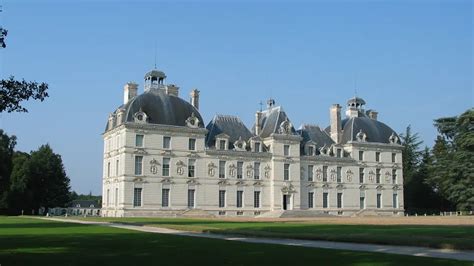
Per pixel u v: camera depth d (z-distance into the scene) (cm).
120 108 8981
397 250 2620
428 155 13425
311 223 5709
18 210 10981
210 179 9169
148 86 9344
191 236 3622
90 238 3328
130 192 8456
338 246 2847
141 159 8625
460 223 5575
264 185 9662
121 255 2305
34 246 2730
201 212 8962
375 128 11169
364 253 2430
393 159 11206
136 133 8600
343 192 10512
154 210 8600
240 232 3800
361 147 10819
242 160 9525
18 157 11075
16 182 10756
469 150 10356
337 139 10900
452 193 10431
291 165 9900
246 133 9906
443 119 11375
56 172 11656
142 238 3359
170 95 9212
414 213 12306
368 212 10662
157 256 2266
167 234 3844
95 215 9206
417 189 12588
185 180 8931
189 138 9050
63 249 2570
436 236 3275
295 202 9838
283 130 9906
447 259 2203
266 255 2330
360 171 10788
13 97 2078
